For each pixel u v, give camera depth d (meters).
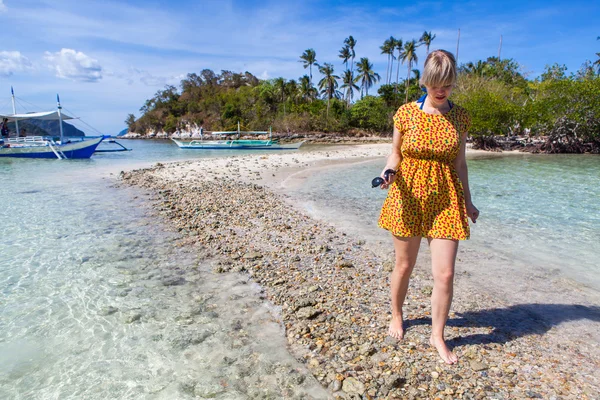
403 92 65.50
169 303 3.77
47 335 3.17
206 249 5.50
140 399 2.39
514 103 33.53
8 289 4.09
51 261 4.97
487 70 50.09
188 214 7.69
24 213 7.80
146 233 6.32
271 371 2.67
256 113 70.25
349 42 63.59
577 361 2.70
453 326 3.22
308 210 8.22
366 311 3.51
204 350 2.94
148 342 3.06
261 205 8.63
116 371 2.68
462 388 2.42
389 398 2.36
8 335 3.17
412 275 4.43
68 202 9.03
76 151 24.27
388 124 61.19
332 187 11.62
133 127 102.94
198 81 99.44
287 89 70.00
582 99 26.95
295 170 16.72
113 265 4.83
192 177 13.90
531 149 28.62
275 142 36.84
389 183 2.54
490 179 13.11
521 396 2.33
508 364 2.67
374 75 63.75
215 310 3.62
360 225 6.90
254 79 97.12
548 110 28.11
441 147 2.48
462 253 5.33
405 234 2.62
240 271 4.65
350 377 2.56
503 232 6.40
